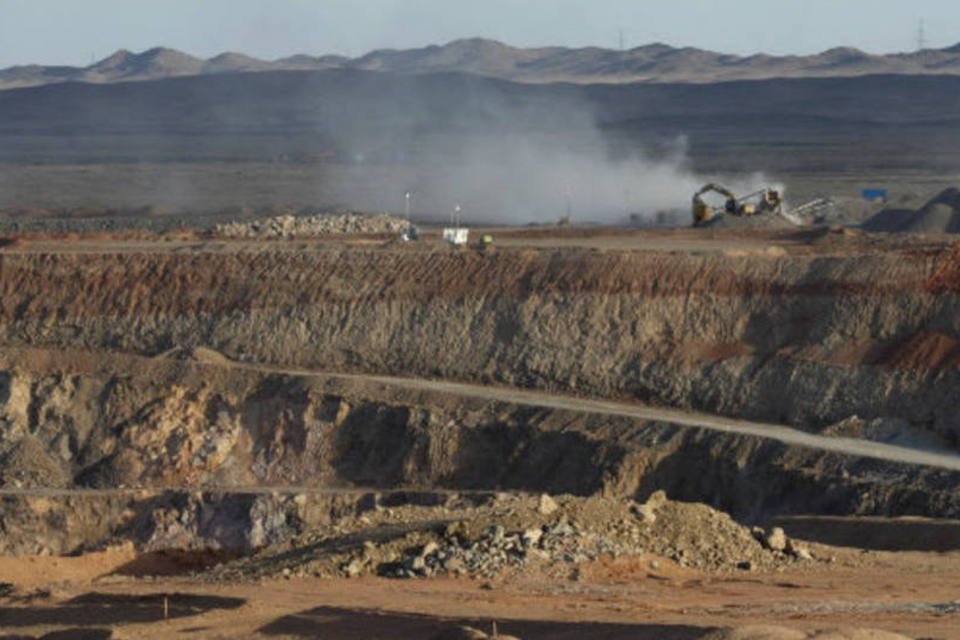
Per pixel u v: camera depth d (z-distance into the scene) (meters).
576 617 117.62
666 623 112.12
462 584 135.75
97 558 184.62
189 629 122.50
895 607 121.62
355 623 120.06
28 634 128.00
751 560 145.62
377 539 149.25
